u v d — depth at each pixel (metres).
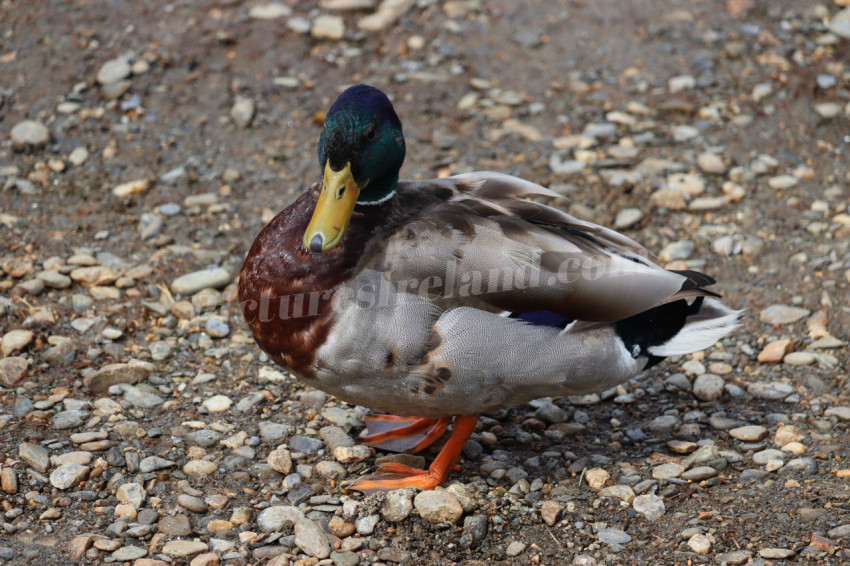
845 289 6.37
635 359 4.83
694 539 4.43
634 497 4.77
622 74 8.65
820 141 7.84
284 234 4.55
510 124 8.14
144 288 6.37
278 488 4.84
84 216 7.02
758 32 8.98
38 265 6.43
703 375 5.76
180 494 4.69
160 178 7.45
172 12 9.16
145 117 8.04
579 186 7.42
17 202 7.07
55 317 6.00
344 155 4.41
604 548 4.45
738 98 8.31
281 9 9.31
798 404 5.50
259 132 8.02
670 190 7.28
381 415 5.46
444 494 4.59
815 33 8.98
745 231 6.99
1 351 5.63
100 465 4.80
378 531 4.52
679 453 5.15
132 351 5.80
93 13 9.01
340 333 4.35
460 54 8.91
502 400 4.62
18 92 8.09
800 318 6.19
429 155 7.77
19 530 4.37
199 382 5.61
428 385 4.42
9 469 4.66
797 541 4.42
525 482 4.88
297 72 8.67
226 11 9.23
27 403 5.23
